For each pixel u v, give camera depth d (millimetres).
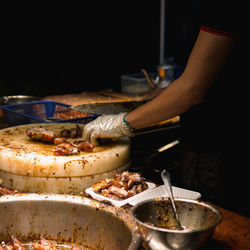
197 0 4398
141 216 1311
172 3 4527
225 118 1814
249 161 1819
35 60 3725
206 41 1467
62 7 3754
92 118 2330
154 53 4676
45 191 1644
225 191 1875
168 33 4672
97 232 1518
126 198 1539
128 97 3527
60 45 3848
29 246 1551
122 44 4340
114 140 1887
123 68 4418
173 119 2621
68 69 3967
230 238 1355
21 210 1561
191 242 1187
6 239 1566
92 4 3951
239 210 1868
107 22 4137
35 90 3783
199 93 1544
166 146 2588
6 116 2529
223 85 1783
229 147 1832
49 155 1671
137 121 1724
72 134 1923
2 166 1677
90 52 4094
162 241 1195
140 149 2604
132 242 1251
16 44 3570
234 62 1733
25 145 1787
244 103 1771
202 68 1493
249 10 1440
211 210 1297
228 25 1435
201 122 1872
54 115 2609
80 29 3945
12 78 3625
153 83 3543
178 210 1352
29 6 3549
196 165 1915
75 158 1646
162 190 1599
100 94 3711
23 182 1651
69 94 3732
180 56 4719
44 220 1570
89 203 1530
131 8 4289
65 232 1566
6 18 3451
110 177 1711
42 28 3689
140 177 1643
